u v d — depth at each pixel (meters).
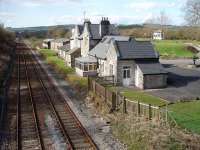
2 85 42.38
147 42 43.22
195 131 21.39
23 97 36.25
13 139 22.20
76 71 53.59
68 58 65.19
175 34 135.25
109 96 28.77
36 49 128.88
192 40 124.31
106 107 28.75
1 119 26.89
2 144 21.20
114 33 59.41
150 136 20.06
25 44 171.12
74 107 31.12
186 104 29.92
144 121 23.22
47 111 29.86
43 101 34.12
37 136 22.67
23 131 23.88
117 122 24.86
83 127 24.41
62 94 37.56
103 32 58.62
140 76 39.72
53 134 23.16
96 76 47.00
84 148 20.31
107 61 44.31
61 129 24.22
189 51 91.75
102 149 20.08
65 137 22.31
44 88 41.53
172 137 19.73
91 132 23.42
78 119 26.83
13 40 171.25
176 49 92.56
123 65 40.88
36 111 29.83
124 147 20.28
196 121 23.80
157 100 32.06
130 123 23.47
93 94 33.81
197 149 18.45
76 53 62.75
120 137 22.02
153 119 23.02
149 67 40.44
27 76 53.09
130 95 34.94
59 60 76.25
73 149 19.95
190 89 38.84
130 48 41.91
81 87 39.56
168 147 18.55
